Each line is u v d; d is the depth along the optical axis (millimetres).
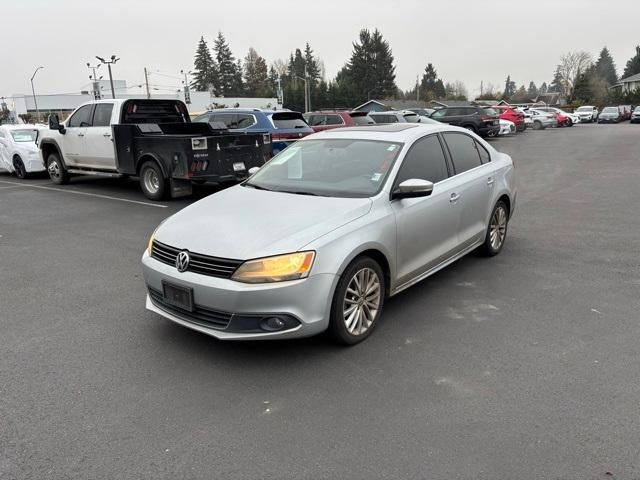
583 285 5238
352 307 3926
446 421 3021
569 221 8180
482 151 5949
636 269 5727
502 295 4984
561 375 3510
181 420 3076
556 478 2557
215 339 4125
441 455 2732
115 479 2609
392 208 4234
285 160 5145
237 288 3439
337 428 2977
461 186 5148
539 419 3023
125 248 6973
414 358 3773
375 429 2961
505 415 3066
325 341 4051
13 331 4355
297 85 94812
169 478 2607
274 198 4344
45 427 3025
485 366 3648
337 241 3701
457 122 26000
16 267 6184
